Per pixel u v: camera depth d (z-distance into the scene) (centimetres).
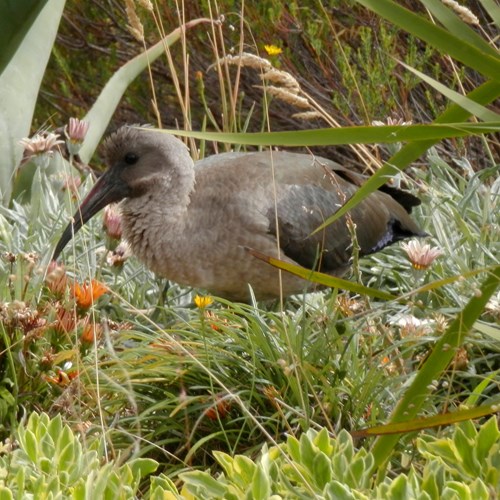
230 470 591
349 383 838
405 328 880
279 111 1853
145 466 645
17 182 1235
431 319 948
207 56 1870
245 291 1078
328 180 1134
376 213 1147
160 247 1062
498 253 1061
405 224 1167
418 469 745
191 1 1803
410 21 607
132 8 993
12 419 805
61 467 611
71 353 833
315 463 577
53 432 644
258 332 849
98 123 1317
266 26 1755
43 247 1054
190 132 620
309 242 1105
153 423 841
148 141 1081
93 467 614
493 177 1390
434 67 1591
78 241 1123
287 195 1097
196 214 1066
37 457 616
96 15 2034
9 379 830
